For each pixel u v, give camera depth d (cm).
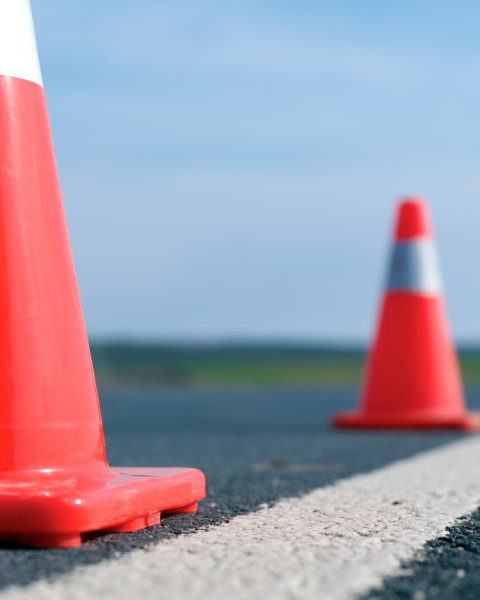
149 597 217
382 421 871
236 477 480
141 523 306
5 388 290
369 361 930
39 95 324
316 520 331
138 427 966
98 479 304
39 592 221
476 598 224
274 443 727
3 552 264
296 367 3784
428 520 334
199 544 280
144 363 3834
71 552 265
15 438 288
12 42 316
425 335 891
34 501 267
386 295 913
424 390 884
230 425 993
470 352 4962
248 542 285
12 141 308
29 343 295
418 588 231
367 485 440
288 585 229
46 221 312
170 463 565
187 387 2712
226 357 4219
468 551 278
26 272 300
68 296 313
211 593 220
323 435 820
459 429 849
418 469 512
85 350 318
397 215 931
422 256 909
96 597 217
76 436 303
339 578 237
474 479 462
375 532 307
